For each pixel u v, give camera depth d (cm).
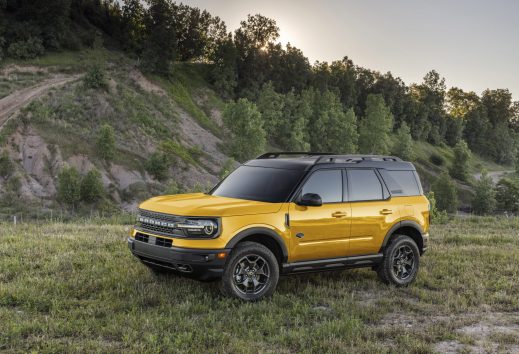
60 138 8031
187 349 521
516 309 732
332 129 14325
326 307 707
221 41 16788
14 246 1000
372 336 593
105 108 9569
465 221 2622
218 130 11969
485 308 728
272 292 714
